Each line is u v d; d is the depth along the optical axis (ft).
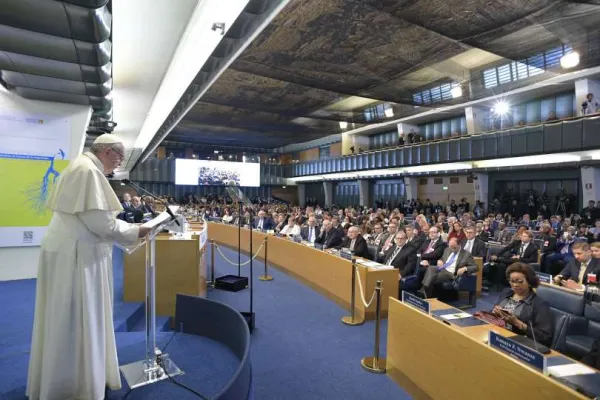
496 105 54.13
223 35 13.56
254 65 42.34
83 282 6.58
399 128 69.21
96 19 9.05
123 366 8.72
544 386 6.18
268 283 23.07
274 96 57.16
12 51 10.55
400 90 52.90
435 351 9.16
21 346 9.82
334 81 48.37
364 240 22.26
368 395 10.09
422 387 9.63
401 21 31.68
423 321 9.71
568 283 14.43
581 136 37.14
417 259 19.30
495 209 54.08
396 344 10.99
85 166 6.81
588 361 9.39
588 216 39.75
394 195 77.36
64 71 12.44
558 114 48.60
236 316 10.25
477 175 58.59
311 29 33.32
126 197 26.40
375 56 39.78
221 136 95.20
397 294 16.89
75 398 6.59
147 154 68.39
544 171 51.96
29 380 6.84
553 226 37.40
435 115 62.23
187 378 8.45
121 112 26.18
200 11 11.88
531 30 32.40
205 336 11.33
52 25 8.95
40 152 16.58
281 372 11.39
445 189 67.56
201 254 17.12
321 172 85.15
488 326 8.87
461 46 37.32
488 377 7.42
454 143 52.19
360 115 70.23
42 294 6.81
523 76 44.83
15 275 16.61
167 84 19.58
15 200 16.29
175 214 8.47
